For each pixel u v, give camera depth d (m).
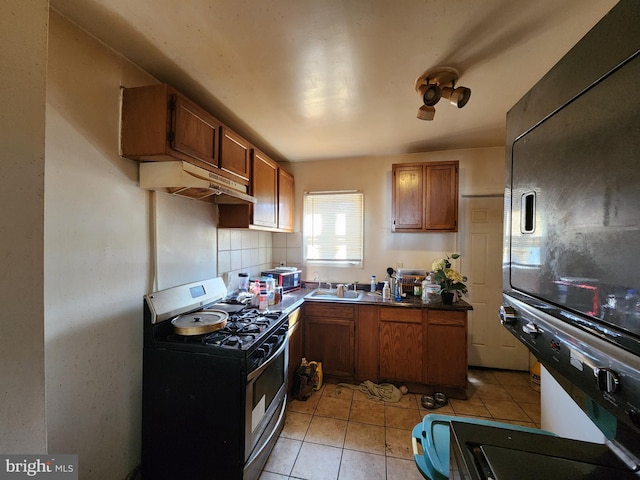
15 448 0.56
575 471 0.63
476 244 2.89
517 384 2.59
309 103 1.87
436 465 0.95
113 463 1.35
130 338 1.44
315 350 2.64
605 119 0.48
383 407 2.22
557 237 0.61
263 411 1.56
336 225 3.19
